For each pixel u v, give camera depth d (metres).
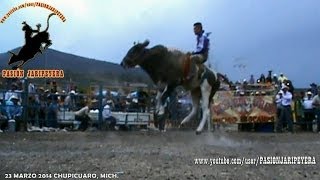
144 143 12.29
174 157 8.86
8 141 12.45
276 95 22.22
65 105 19.02
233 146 11.79
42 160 8.20
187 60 13.52
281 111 21.81
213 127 21.48
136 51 13.25
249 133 19.45
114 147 10.91
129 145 11.52
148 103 20.58
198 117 15.65
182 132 17.78
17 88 18.28
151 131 18.17
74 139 13.70
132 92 20.92
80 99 19.42
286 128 21.98
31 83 18.86
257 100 22.30
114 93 20.58
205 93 14.02
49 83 19.58
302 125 22.58
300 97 22.66
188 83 13.78
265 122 22.19
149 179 6.53
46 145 11.28
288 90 21.94
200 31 13.77
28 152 9.59
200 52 13.70
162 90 13.78
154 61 13.41
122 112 20.06
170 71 13.43
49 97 18.77
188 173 7.05
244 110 22.31
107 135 15.66
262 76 24.75
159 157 8.81
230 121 22.22
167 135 15.98
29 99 18.20
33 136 14.50
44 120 18.52
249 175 7.07
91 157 8.70
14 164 7.65
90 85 20.06
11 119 17.59
